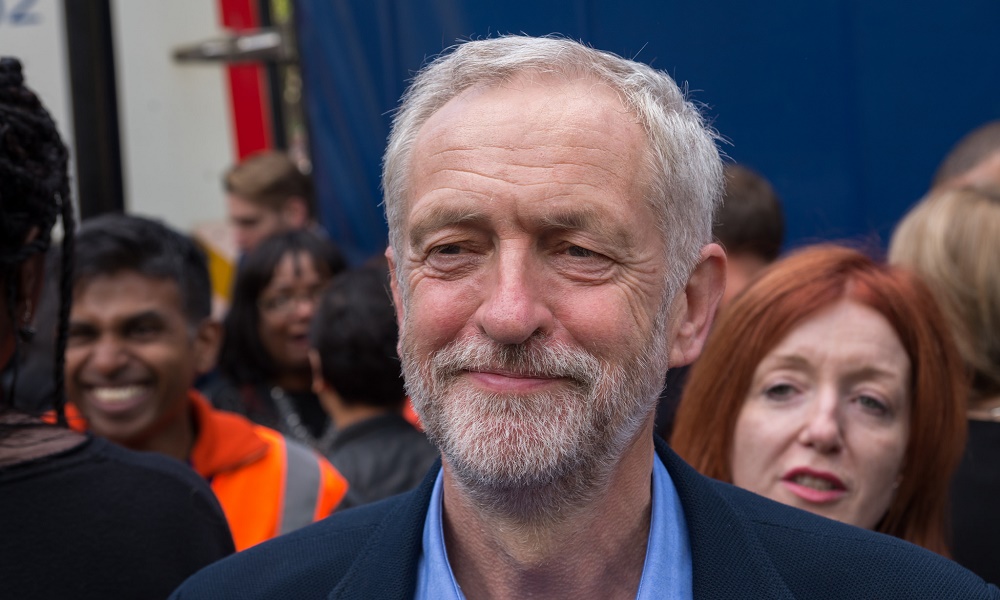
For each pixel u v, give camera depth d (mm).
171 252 2588
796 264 2014
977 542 2244
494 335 1310
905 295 1959
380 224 4117
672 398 2516
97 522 1556
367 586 1420
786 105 3611
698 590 1372
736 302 2035
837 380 1919
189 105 5125
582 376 1328
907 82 3547
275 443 2602
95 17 4422
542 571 1399
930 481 1989
